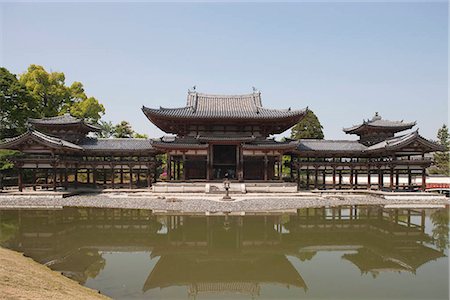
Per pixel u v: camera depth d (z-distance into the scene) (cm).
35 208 3469
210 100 5841
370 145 5197
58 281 1259
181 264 1662
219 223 2700
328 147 5234
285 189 4541
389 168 4609
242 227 2555
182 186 4478
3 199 3847
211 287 1355
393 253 1892
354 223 2786
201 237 2242
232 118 5050
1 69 5506
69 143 4859
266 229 2494
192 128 5356
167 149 4862
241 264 1675
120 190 4603
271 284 1397
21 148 4316
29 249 1917
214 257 1795
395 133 5356
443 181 5662
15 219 2880
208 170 4853
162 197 4044
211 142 4891
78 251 1900
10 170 5344
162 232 2386
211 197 4084
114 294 1252
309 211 3375
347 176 6359
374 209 3534
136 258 1764
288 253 1881
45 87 6675
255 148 4800
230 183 4528
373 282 1416
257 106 5588
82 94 7294
